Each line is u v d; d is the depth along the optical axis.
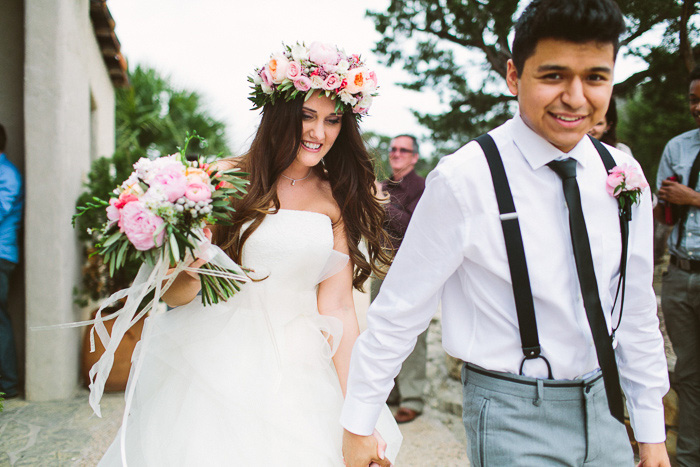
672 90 4.48
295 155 1.92
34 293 3.94
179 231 1.52
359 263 2.13
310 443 1.74
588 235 1.29
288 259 1.90
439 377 4.30
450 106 6.20
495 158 1.29
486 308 1.32
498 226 1.27
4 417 3.68
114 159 4.49
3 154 3.98
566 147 1.28
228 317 1.89
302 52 1.87
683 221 2.72
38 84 3.89
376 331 1.40
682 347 2.70
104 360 1.73
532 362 1.30
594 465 1.32
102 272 4.32
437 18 5.61
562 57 1.17
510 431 1.29
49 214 3.94
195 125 10.81
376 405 1.43
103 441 3.36
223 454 1.69
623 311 1.44
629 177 1.29
